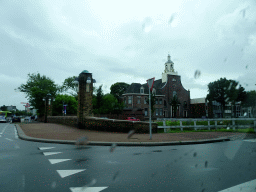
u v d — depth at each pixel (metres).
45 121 25.16
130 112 37.25
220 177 3.42
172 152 5.92
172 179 3.31
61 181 3.21
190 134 10.71
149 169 3.95
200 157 5.14
